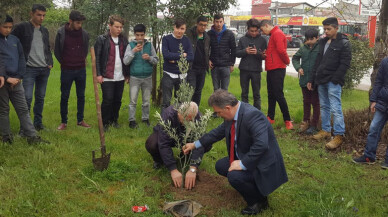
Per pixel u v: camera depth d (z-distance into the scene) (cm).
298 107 955
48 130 630
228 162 420
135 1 730
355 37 1055
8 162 471
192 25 784
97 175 450
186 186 434
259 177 369
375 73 668
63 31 629
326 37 621
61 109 656
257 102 766
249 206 390
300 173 500
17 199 381
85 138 596
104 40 638
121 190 419
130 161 507
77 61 642
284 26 3666
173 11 751
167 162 434
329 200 410
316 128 689
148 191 427
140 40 638
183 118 416
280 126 742
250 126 368
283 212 390
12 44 528
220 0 801
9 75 521
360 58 1059
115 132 645
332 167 524
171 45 672
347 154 577
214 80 772
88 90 1087
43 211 370
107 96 651
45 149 525
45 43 609
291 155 563
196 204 391
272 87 729
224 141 607
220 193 428
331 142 598
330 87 598
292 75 1719
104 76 641
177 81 688
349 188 451
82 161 499
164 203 398
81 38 640
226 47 755
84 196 406
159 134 441
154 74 849
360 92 1224
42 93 625
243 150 384
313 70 648
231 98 368
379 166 528
